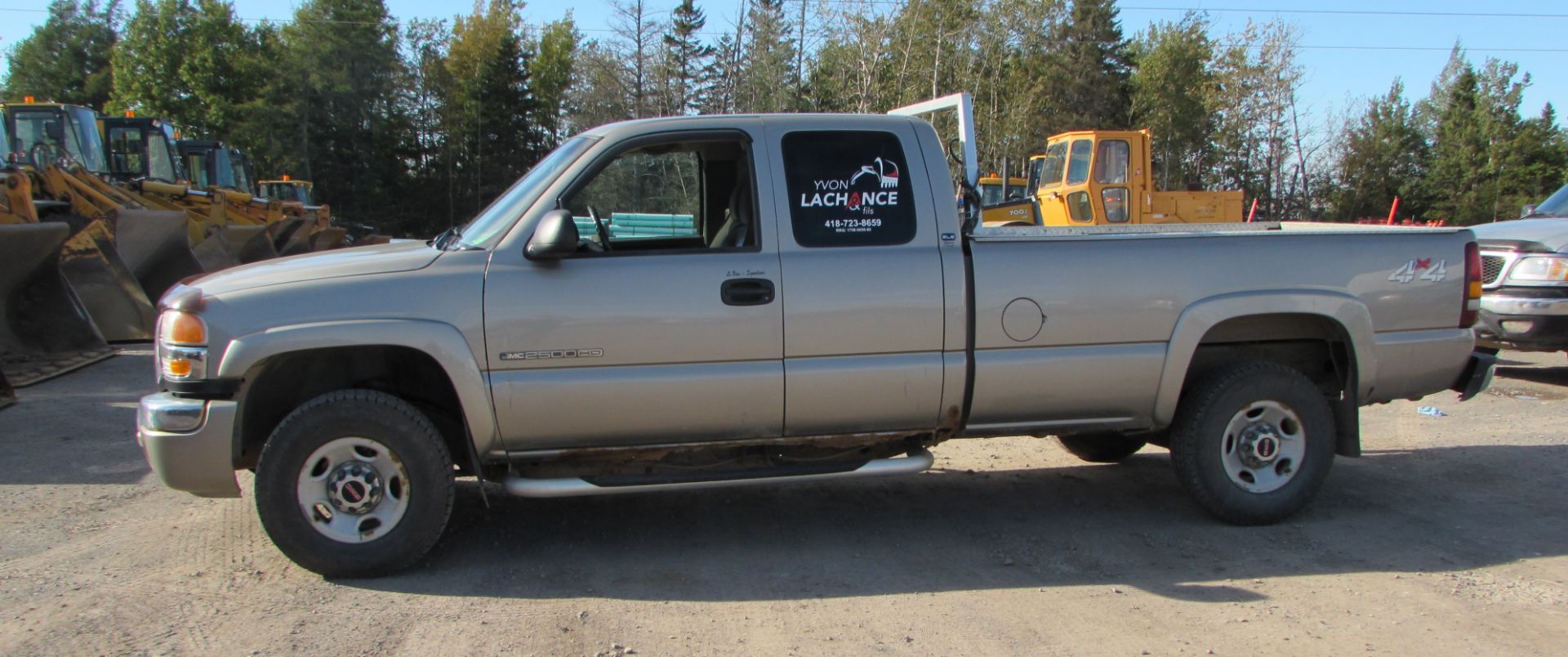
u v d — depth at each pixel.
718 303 4.40
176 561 4.59
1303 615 4.00
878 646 3.71
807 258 4.50
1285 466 5.10
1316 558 4.68
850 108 37.19
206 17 45.91
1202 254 4.86
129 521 5.17
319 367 4.55
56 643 3.71
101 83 68.25
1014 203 13.83
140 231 12.51
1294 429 5.07
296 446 4.20
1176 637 3.79
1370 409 8.21
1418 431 7.39
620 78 46.97
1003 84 43.38
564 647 3.68
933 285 4.56
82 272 11.47
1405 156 49.59
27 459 6.40
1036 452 6.82
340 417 4.22
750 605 4.12
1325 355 5.38
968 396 4.68
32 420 7.51
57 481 5.91
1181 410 5.09
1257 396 4.97
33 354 10.05
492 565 4.57
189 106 46.62
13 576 4.39
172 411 4.14
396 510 4.34
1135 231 5.89
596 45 50.47
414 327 4.20
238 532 5.00
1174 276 4.81
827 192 4.57
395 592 4.23
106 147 19.05
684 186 4.85
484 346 4.26
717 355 4.43
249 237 16.44
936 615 4.01
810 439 4.67
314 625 3.87
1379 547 4.84
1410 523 5.19
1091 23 56.06
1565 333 8.39
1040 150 47.59
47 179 12.05
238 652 3.63
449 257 4.34
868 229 4.59
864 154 4.63
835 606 4.11
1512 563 4.60
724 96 43.59
